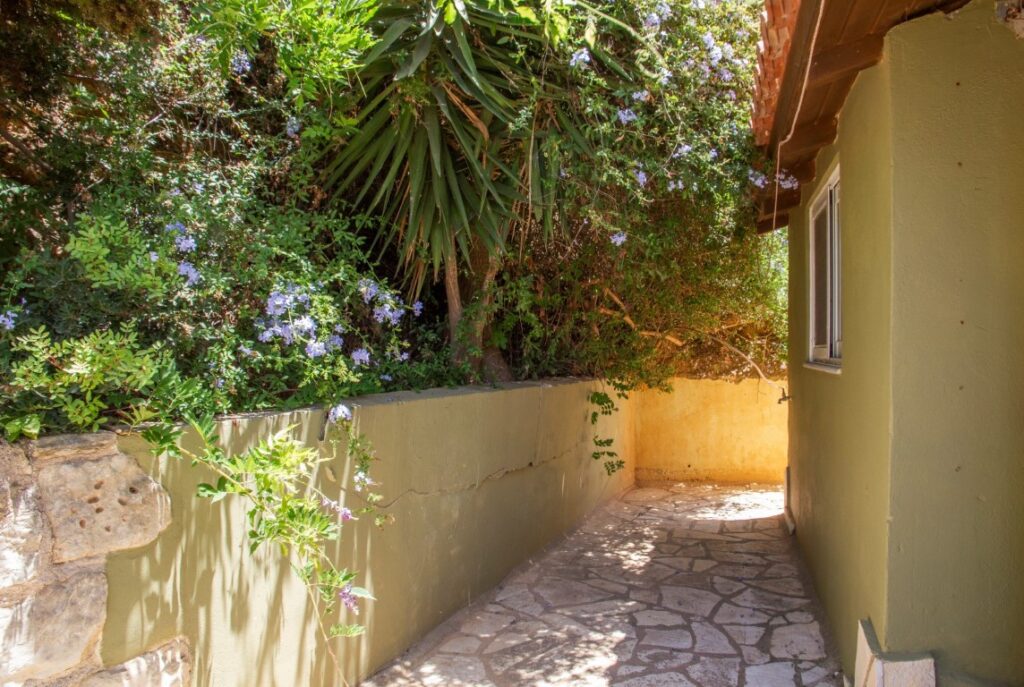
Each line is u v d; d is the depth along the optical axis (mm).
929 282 2520
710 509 6938
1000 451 2467
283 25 3064
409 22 3484
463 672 3270
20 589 1796
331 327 2957
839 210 3617
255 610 2494
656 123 4219
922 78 2535
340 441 2898
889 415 2551
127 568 2029
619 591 4422
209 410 2344
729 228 5332
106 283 2203
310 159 3436
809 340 4914
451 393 3855
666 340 6840
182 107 3436
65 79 3217
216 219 2771
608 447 7027
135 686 2037
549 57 3906
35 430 1847
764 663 3408
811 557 4637
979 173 2496
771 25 2834
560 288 5418
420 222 3760
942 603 2508
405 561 3402
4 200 2707
